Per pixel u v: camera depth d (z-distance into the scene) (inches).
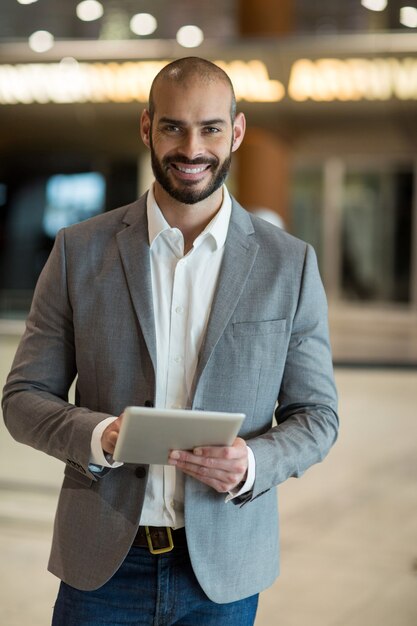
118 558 74.5
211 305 76.9
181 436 65.9
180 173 72.6
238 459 68.7
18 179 817.5
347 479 225.1
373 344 493.7
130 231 78.6
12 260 815.7
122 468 75.5
